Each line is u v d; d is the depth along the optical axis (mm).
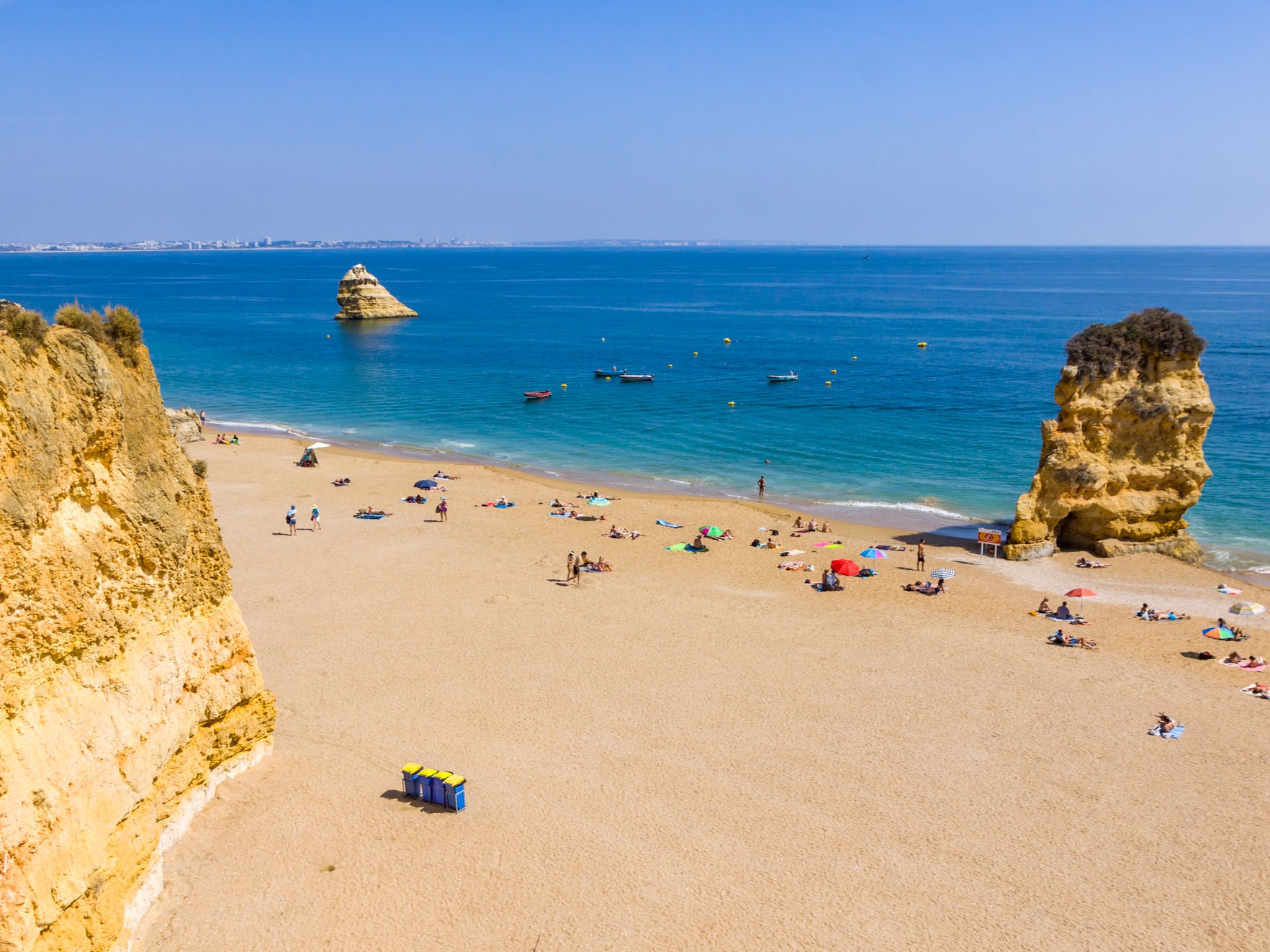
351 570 47969
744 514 60312
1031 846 24703
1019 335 167625
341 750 29359
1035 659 36906
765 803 26609
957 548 53188
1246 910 22203
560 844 24656
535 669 35750
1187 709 32562
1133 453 51031
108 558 20938
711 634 39500
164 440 24266
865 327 185375
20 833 16812
